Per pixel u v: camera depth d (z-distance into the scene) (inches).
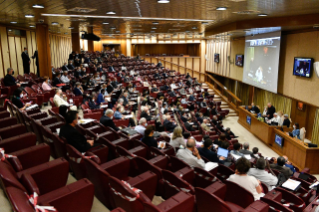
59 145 176.2
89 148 180.1
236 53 765.3
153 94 632.4
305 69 433.7
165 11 343.3
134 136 249.6
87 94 464.1
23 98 354.9
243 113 637.9
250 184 161.6
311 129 525.0
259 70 584.1
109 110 274.5
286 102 601.0
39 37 510.0
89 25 553.6
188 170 170.9
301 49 452.8
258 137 555.8
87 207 123.8
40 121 241.4
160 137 280.5
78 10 339.6
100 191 146.5
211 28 581.3
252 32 530.0
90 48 1141.1
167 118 409.4
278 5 295.3
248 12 348.2
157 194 173.9
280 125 494.0
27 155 155.3
